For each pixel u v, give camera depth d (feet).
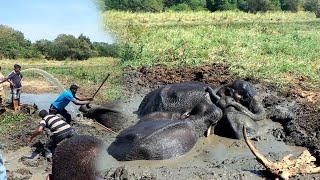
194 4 170.81
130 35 88.12
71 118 36.86
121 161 27.89
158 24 125.18
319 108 39.45
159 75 57.21
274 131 34.71
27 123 36.73
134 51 71.72
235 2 175.83
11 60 93.15
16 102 42.19
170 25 123.24
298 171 25.45
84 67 75.20
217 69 58.29
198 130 33.73
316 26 128.16
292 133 33.45
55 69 73.51
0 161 10.25
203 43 78.54
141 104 38.88
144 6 142.92
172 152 28.91
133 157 27.99
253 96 36.50
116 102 42.68
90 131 33.68
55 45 93.50
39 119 38.37
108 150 28.96
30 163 27.66
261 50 73.46
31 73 68.08
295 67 58.70
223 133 34.32
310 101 42.50
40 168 27.02
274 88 48.06
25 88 56.49
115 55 81.97
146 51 72.13
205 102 35.14
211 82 51.98
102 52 89.04
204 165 27.71
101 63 80.23
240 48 73.82
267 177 25.29
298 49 73.05
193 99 35.65
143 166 27.22
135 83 53.78
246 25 125.80
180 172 25.55
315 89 48.67
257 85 49.47
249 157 29.19
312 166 25.98
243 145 32.19
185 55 68.33
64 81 61.11
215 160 28.89
